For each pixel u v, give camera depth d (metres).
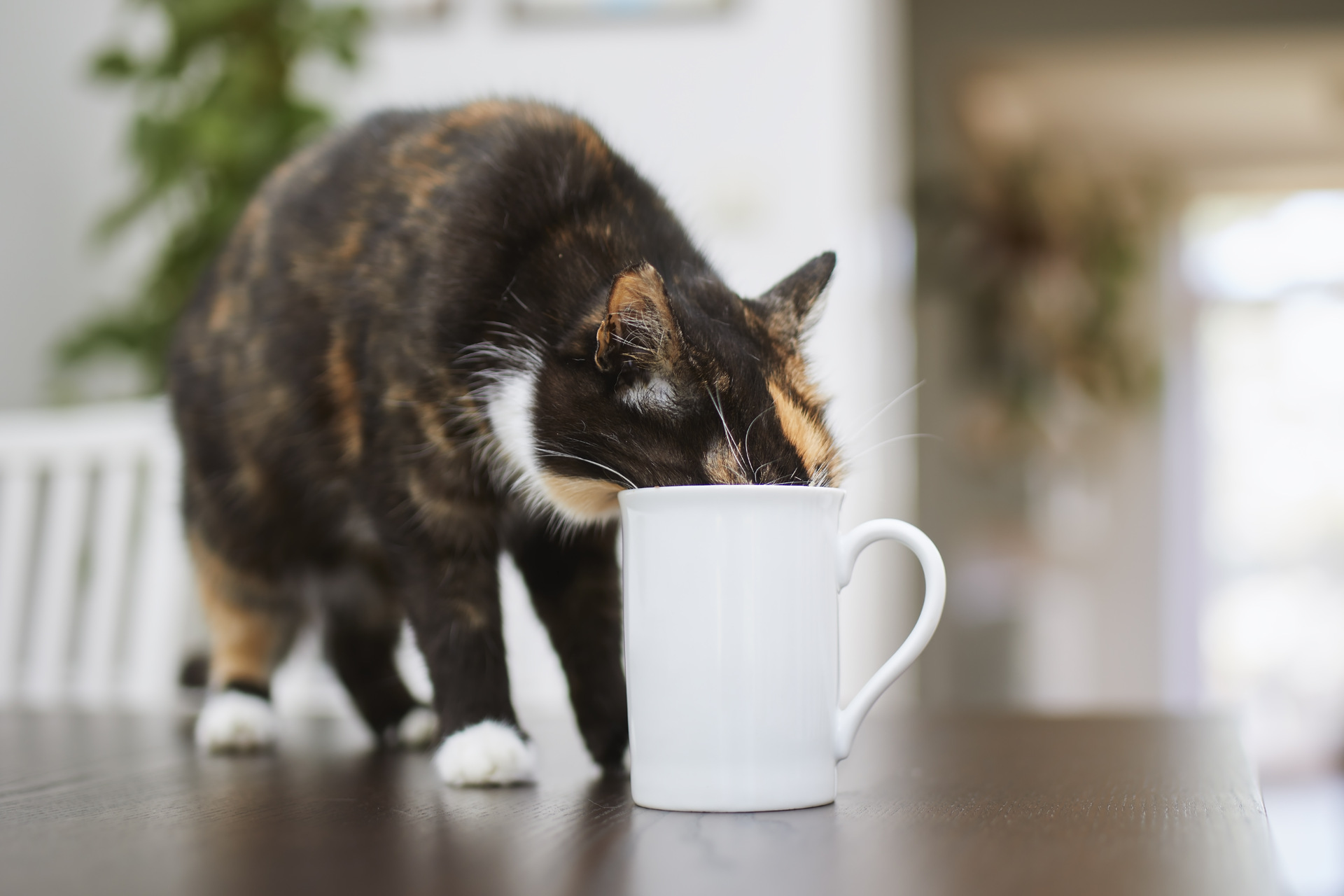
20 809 0.64
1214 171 4.46
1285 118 4.05
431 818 0.62
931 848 0.55
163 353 1.97
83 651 1.91
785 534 0.63
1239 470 4.57
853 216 2.13
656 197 0.90
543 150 0.85
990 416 3.57
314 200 0.91
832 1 2.14
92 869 0.54
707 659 0.63
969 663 3.68
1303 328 4.52
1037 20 3.45
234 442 0.98
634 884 0.51
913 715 0.96
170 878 0.53
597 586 0.84
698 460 0.77
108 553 1.46
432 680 0.80
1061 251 3.70
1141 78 3.74
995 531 3.67
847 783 0.69
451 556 0.82
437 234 0.82
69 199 2.48
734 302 0.83
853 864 0.53
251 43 1.99
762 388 0.78
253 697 0.94
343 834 0.59
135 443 1.47
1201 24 3.37
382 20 2.24
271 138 1.92
